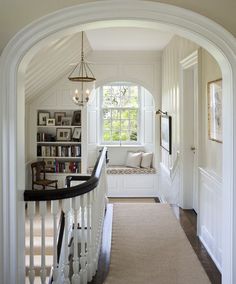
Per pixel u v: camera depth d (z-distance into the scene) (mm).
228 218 2799
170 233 4551
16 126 2576
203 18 2604
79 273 3014
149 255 3828
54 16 2564
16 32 2600
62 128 8102
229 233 2787
